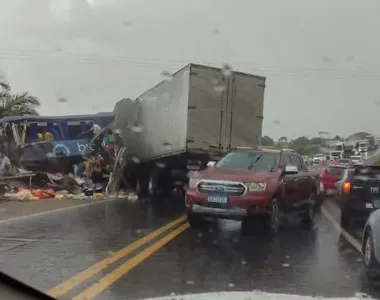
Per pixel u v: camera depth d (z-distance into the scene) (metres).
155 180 18.33
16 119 17.97
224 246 8.28
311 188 12.11
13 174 17.55
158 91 17.78
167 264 6.84
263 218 9.44
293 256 7.68
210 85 15.33
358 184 10.84
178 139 15.62
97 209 13.41
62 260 6.93
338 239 9.45
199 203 9.62
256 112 16.19
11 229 9.62
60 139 18.36
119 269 6.48
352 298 5.40
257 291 5.56
